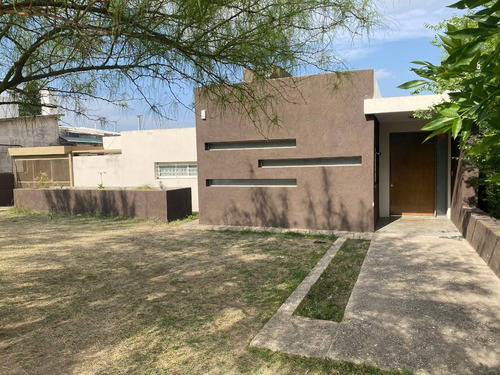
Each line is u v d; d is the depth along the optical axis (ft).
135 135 43.83
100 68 8.07
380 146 31.91
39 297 15.02
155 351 10.51
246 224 30.01
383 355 9.73
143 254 22.04
